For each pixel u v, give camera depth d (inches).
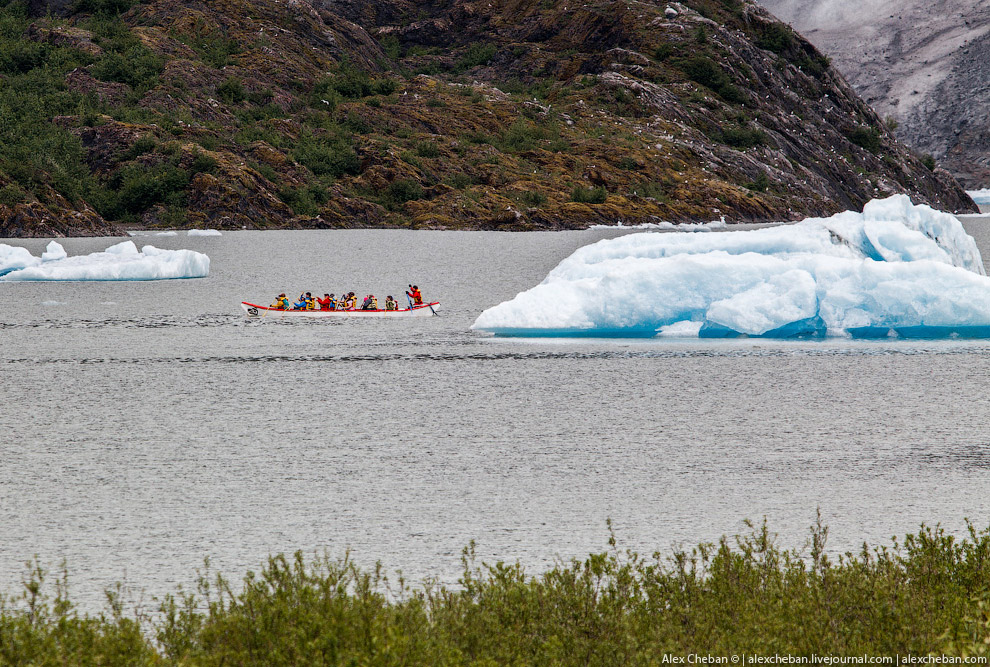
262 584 1286.9
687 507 2102.6
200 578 1544.0
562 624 1194.0
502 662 1107.9
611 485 2308.1
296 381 3988.7
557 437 2901.1
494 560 1737.2
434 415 3272.6
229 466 2541.8
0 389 3799.2
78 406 3454.7
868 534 1877.5
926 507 2080.5
